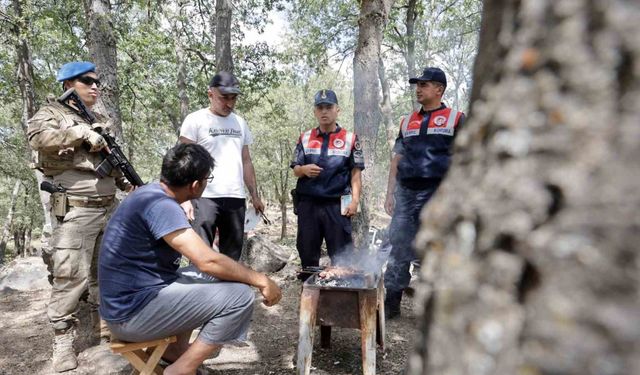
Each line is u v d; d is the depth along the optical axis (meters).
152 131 18.02
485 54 0.63
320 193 3.25
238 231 3.44
